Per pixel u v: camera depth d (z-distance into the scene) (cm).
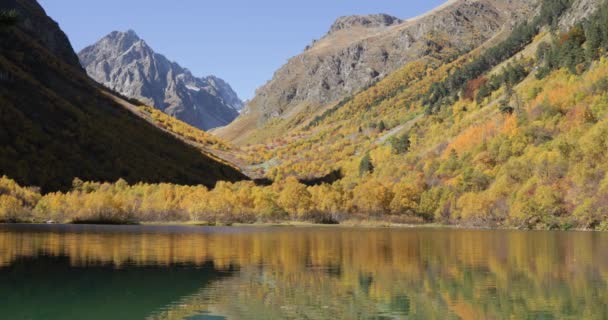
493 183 18350
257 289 4947
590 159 15412
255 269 6275
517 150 19388
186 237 11812
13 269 6144
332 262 6975
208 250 8594
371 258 7412
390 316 3894
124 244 9581
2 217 18038
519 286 5056
